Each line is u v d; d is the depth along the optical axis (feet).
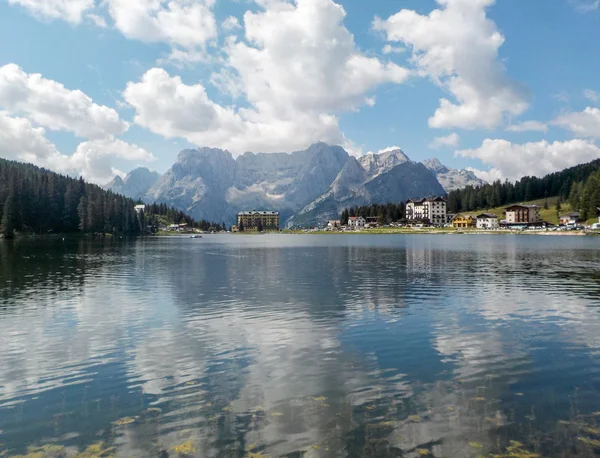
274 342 80.74
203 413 50.21
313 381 60.03
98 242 582.35
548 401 52.49
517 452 40.78
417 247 423.23
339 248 428.97
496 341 80.38
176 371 65.00
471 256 295.07
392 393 55.47
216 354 73.51
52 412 51.26
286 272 205.16
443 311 108.58
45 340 83.25
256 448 42.09
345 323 95.81
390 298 128.57
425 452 40.96
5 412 51.47
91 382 61.00
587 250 348.18
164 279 179.22
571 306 114.42
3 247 416.26
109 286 157.69
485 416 48.44
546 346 76.79
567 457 39.93
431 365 66.59
